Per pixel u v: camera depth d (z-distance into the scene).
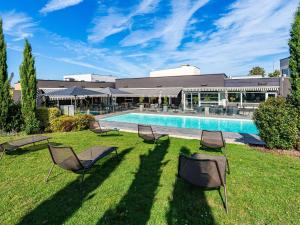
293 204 5.90
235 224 5.13
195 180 6.28
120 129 17.75
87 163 7.55
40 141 12.23
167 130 17.50
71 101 40.16
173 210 5.67
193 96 40.72
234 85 38.28
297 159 9.48
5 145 9.99
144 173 8.01
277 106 10.72
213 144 10.68
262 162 9.13
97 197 6.30
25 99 16.14
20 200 6.14
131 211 5.62
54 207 5.79
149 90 43.94
